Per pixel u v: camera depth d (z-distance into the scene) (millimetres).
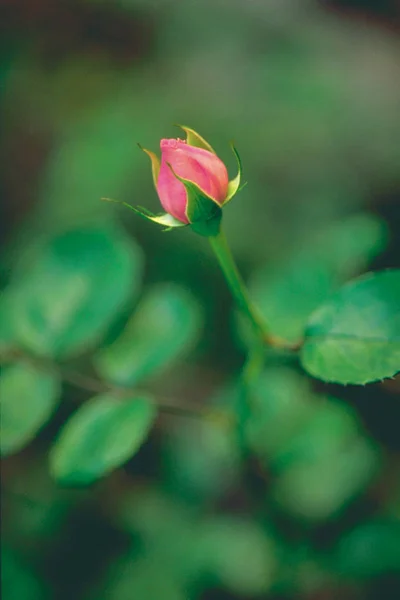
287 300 453
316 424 476
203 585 495
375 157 757
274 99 790
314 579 483
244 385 426
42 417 430
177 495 539
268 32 887
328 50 863
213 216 391
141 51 919
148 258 689
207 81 826
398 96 805
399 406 548
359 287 396
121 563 507
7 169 846
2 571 504
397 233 716
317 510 491
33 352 437
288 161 743
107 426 419
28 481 553
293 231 705
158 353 442
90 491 544
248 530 497
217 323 653
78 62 917
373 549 474
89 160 760
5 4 963
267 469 475
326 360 394
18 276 455
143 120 784
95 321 439
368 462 504
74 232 445
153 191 729
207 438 534
